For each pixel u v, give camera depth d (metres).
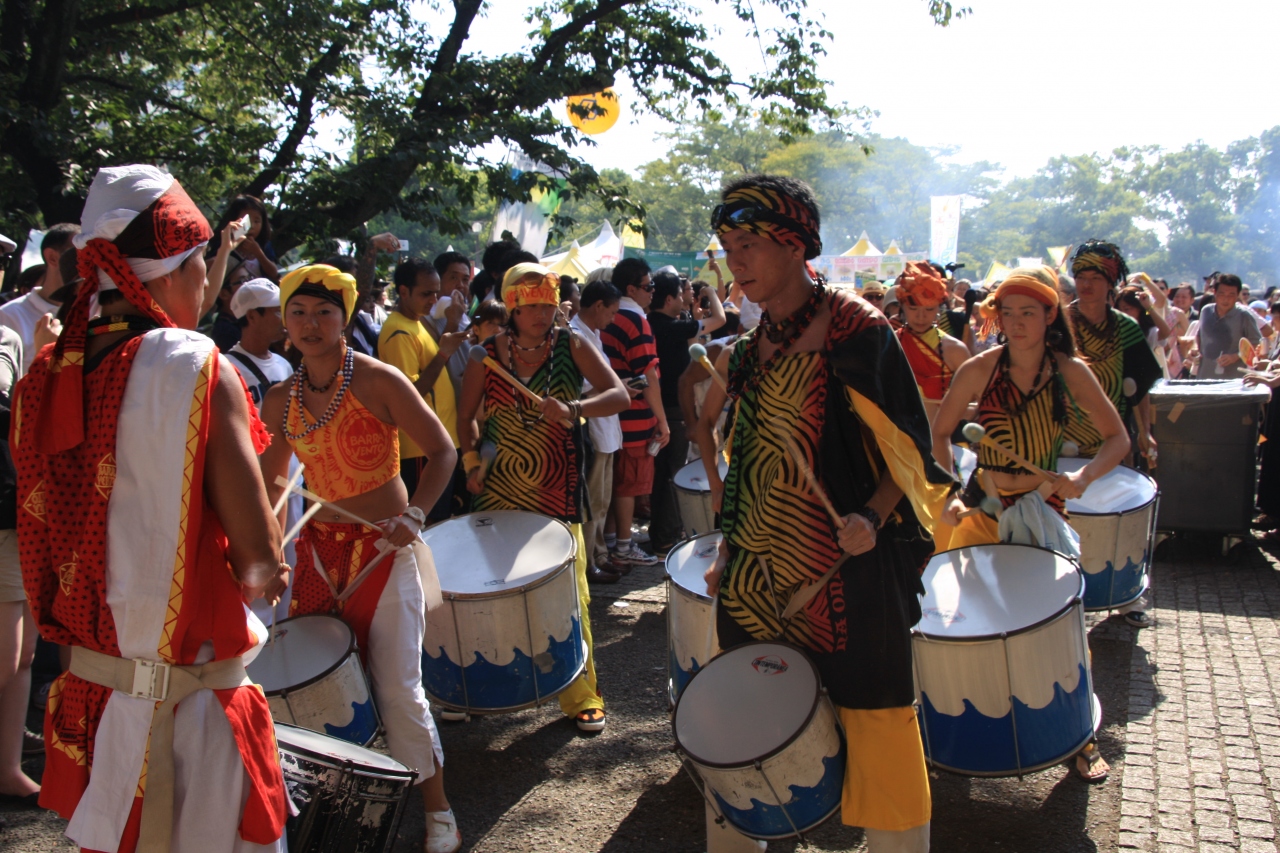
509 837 3.11
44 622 1.74
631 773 3.52
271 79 10.58
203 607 1.70
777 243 2.32
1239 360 9.28
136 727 1.67
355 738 2.80
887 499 2.38
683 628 3.30
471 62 10.14
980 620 2.99
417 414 2.92
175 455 1.63
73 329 1.70
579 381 4.03
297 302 2.83
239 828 1.73
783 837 2.38
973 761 2.94
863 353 2.27
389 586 2.92
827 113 12.00
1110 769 3.44
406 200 9.80
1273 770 3.40
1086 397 3.62
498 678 3.38
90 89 10.97
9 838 3.07
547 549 3.60
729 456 2.54
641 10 11.32
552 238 10.95
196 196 10.90
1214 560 6.26
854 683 2.38
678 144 69.81
